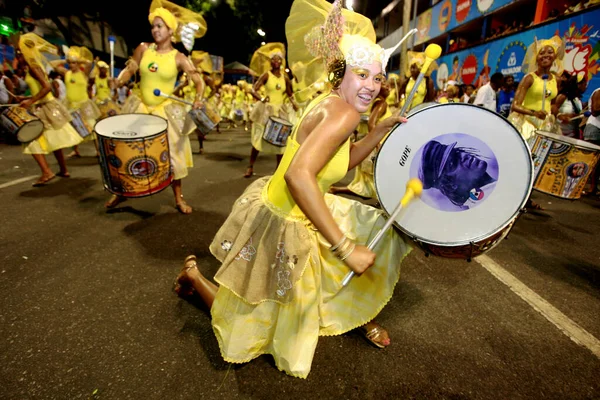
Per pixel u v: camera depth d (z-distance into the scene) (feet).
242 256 4.83
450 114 4.70
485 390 5.08
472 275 8.49
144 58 11.10
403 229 4.83
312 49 4.89
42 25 39.52
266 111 18.15
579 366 5.60
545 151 11.51
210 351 5.61
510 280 8.29
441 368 5.47
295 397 4.83
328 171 4.37
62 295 6.93
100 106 23.36
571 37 22.84
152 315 6.43
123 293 7.08
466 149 4.62
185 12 11.73
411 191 4.53
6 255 8.45
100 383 4.92
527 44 27.14
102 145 9.18
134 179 9.48
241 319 4.99
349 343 5.95
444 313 6.91
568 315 6.97
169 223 10.94
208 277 7.85
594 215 13.96
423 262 9.08
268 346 5.21
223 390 4.88
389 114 12.87
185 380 5.03
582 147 10.89
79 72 20.57
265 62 19.12
